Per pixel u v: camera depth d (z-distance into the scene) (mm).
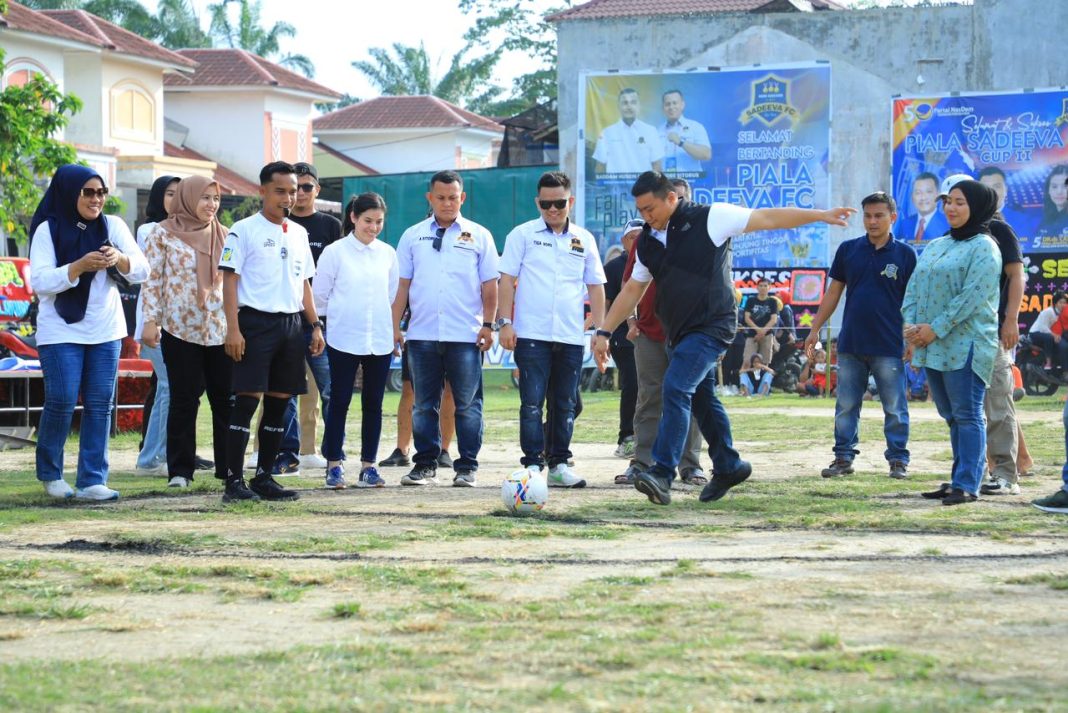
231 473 7723
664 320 7410
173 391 8570
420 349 8672
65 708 3377
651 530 6414
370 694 3486
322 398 9852
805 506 7332
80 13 39562
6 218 23141
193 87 48812
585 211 26547
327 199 43438
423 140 56906
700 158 25969
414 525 6602
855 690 3490
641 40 26219
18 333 15375
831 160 25469
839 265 9344
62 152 23562
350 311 8422
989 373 7570
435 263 8625
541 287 8547
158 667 3793
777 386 23453
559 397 8672
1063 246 24172
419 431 8727
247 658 3895
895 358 9102
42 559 5539
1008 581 5012
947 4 24906
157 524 6656
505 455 11164
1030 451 11250
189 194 8570
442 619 4398
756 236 25500
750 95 25672
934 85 25031
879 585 4938
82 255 7754
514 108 61312
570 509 7227
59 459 7875
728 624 4262
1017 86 24734
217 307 8547
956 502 7508
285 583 5020
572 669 3725
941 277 7633
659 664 3771
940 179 24938
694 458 8750
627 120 26234
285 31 59719
